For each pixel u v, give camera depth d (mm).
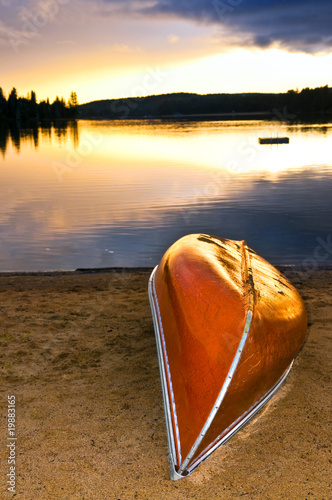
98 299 5902
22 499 2557
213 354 2930
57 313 5340
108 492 2625
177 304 3545
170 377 3178
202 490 2648
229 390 2785
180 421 2863
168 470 2807
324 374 3928
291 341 3355
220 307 3154
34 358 4180
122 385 3752
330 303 5730
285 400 3543
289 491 2629
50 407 3420
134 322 5066
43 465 2826
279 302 3553
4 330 4793
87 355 4258
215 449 2832
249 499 2576
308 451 2959
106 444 3031
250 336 2906
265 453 2951
